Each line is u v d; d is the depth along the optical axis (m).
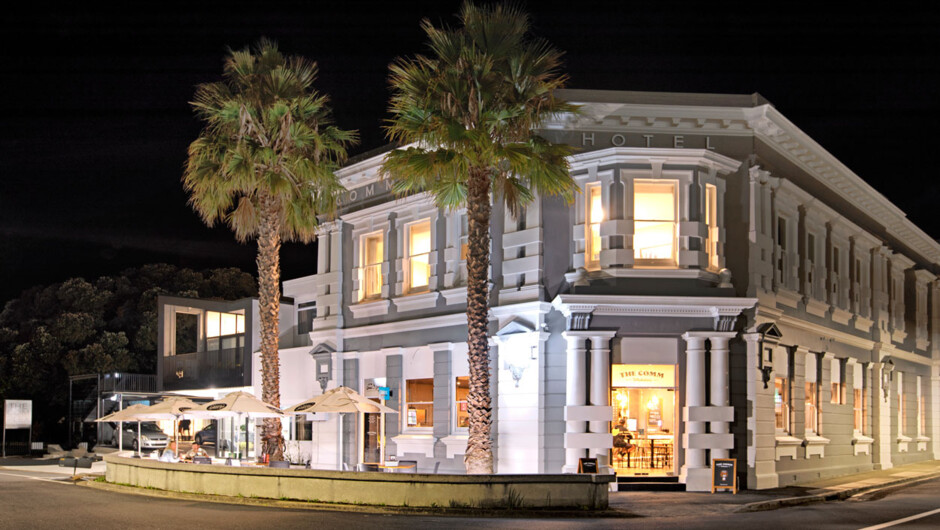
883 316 35.62
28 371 53.59
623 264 23.56
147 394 40.19
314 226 27.56
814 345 28.98
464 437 25.84
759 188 25.17
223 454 37.81
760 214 25.20
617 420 24.72
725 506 19.69
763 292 24.77
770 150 26.34
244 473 20.62
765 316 24.91
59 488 25.03
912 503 21.86
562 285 24.20
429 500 18.38
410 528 15.38
